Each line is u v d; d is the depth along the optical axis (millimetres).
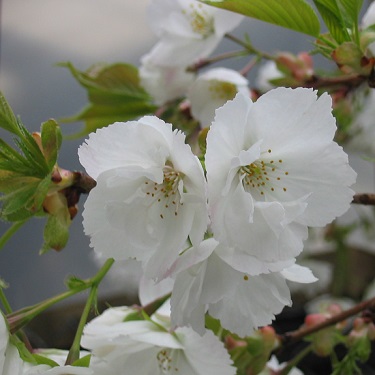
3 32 1096
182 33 631
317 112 485
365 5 848
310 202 491
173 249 482
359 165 868
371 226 844
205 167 479
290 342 572
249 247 481
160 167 484
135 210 486
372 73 527
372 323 583
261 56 638
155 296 545
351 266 900
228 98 628
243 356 554
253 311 506
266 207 482
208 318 542
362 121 741
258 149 473
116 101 656
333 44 534
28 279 1074
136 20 1081
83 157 481
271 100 483
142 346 522
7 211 494
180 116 654
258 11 524
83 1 1088
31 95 1101
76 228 1059
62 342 845
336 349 696
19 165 496
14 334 497
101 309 852
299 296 896
